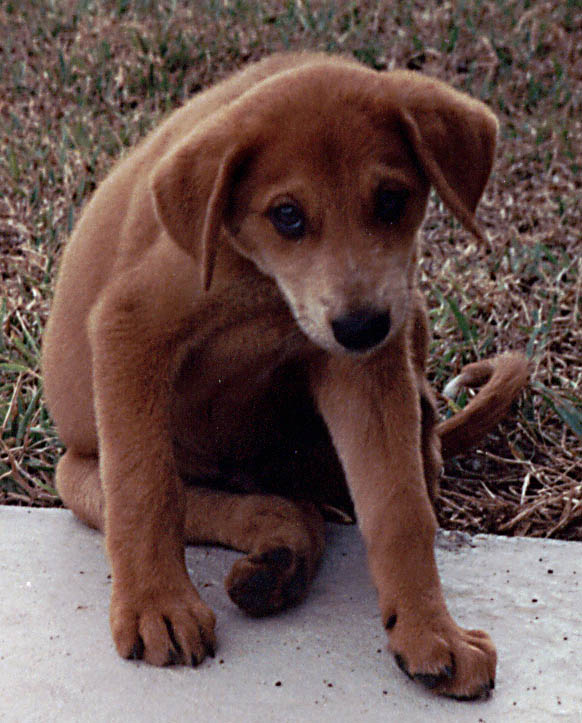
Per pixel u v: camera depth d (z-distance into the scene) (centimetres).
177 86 214
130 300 115
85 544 122
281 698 108
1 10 249
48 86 217
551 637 113
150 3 246
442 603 111
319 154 109
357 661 111
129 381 114
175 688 108
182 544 114
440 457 128
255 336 117
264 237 112
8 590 117
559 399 140
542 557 122
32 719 106
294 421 125
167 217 111
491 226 174
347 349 108
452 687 108
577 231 169
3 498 132
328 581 119
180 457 125
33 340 146
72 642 112
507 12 241
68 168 178
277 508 120
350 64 117
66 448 134
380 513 114
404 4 245
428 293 157
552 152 191
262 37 232
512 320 153
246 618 115
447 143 111
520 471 136
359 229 110
